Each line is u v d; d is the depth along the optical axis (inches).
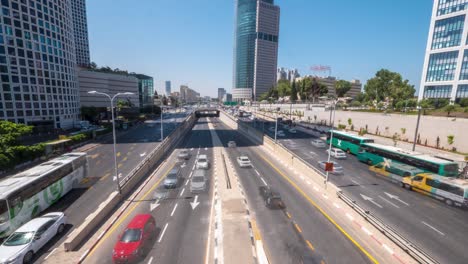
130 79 5846.5
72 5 7529.5
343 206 941.8
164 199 1042.7
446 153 1720.0
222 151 2069.4
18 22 2625.5
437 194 1011.9
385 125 2470.5
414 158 1223.5
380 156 1464.1
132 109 5556.1
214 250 672.4
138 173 1286.9
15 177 899.4
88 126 3449.8
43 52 2893.7
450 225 810.2
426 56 3267.7
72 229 808.9
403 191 1128.2
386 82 3887.8
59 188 1025.5
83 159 1274.6
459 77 2883.9
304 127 3491.6
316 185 1195.3
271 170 1486.2
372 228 771.4
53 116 3036.4
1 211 732.7
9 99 2593.5
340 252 655.1
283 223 818.8
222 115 5743.1
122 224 835.4
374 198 1041.5
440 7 3073.3
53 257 647.1
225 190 1119.0
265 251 661.9
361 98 6348.4
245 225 788.0
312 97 5895.7
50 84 2989.7
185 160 1745.8
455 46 2915.8
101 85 4926.2
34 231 669.9
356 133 2694.4
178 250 676.7
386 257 629.6
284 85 7086.6
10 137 1487.5
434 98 3144.7
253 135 2837.1
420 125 2066.9
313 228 784.9
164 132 3176.7
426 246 690.2
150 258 641.6
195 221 848.3
